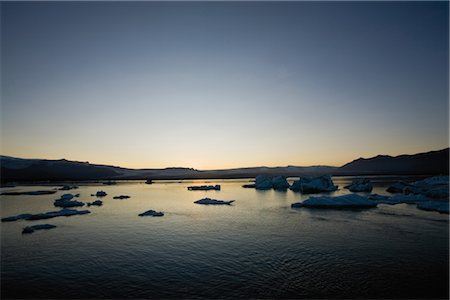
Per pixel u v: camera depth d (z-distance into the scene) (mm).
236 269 18984
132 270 19031
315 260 20594
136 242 25922
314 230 30109
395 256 21281
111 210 46656
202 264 20016
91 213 43156
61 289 16344
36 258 21719
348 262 20109
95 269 19297
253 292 15719
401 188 76000
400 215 38344
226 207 49469
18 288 16531
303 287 16297
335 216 38375
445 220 34625
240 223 34438
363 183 83500
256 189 100562
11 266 20062
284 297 15195
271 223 34219
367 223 33375
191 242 25719
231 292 15758
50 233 29719
